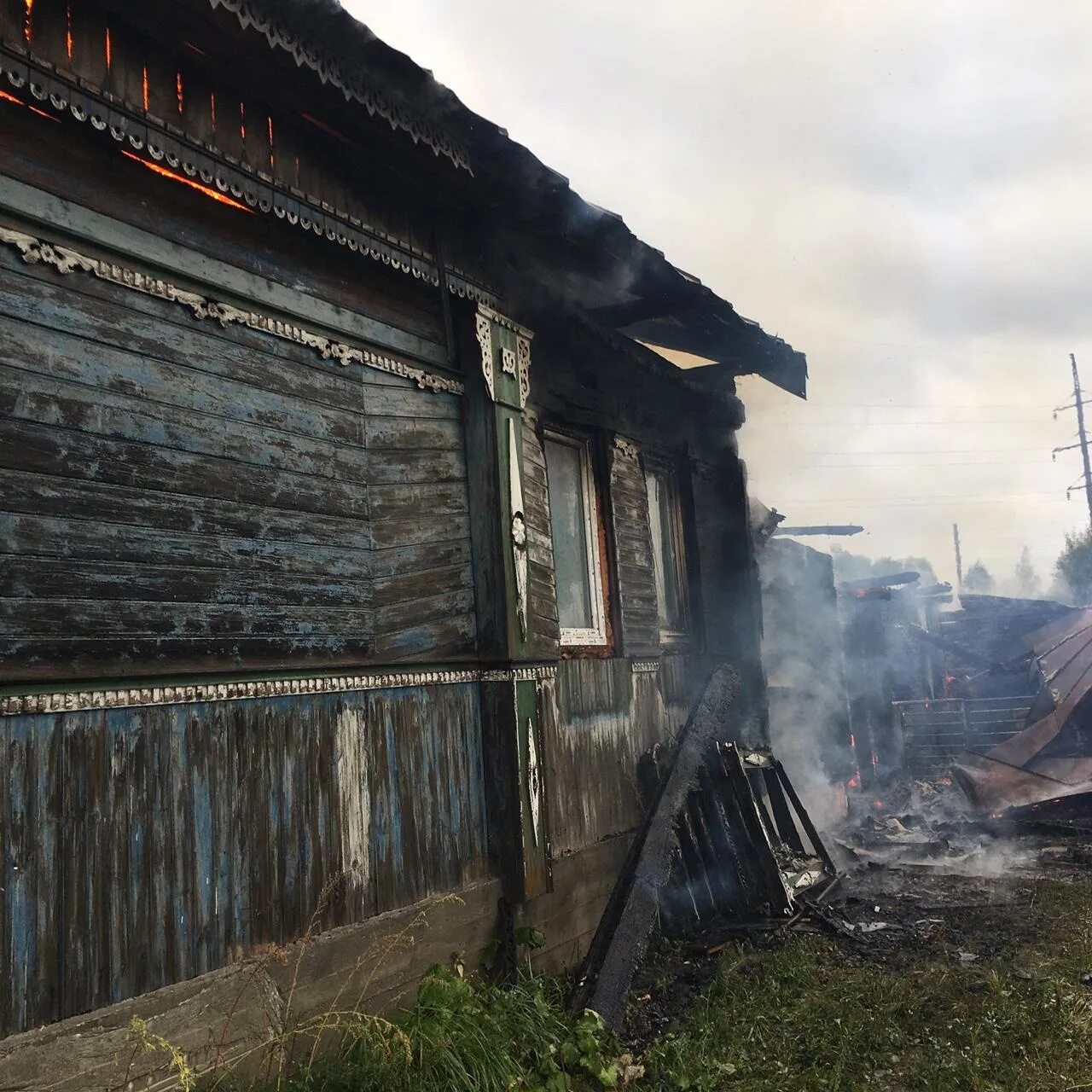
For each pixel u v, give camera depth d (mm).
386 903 4133
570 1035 4281
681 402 8211
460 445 5051
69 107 3143
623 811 6348
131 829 3100
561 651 6102
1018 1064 4145
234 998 3338
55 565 2990
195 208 3648
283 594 3832
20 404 2951
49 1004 2795
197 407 3557
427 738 4516
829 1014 4715
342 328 4316
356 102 3854
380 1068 3352
